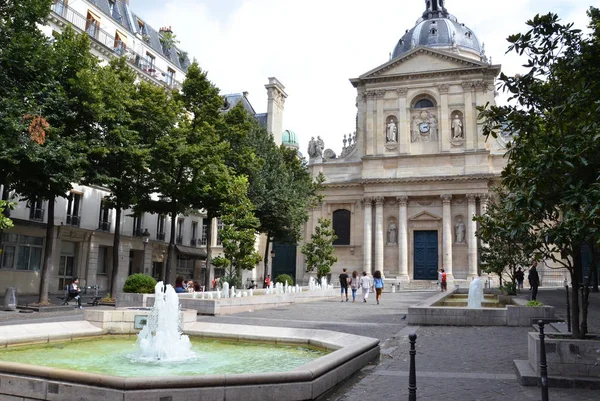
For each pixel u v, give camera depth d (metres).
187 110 31.23
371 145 51.69
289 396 6.93
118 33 39.12
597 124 8.88
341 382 8.34
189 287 29.88
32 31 22.27
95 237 36.50
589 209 7.93
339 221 52.84
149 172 28.45
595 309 21.39
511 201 9.58
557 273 45.25
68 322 12.91
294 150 46.19
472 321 15.96
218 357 10.61
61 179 21.41
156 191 29.39
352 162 52.97
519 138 10.04
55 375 6.78
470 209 47.66
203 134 29.70
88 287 32.25
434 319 16.17
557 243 8.59
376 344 10.62
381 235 49.88
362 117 53.38
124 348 11.59
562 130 9.19
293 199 38.41
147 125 28.19
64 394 6.65
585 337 8.86
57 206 33.75
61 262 34.66
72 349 11.32
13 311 21.16
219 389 6.63
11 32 21.22
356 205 52.28
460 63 50.19
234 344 12.34
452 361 10.24
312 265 40.22
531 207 8.85
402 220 49.44
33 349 11.15
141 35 42.38
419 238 49.94
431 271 48.97
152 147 27.89
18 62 21.33
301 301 28.45
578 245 8.84
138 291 23.70
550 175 8.72
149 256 42.34
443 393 7.72
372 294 37.97
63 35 24.16
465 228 48.28
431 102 51.44
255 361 10.15
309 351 11.38
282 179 38.66
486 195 47.28
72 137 23.20
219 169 30.08
